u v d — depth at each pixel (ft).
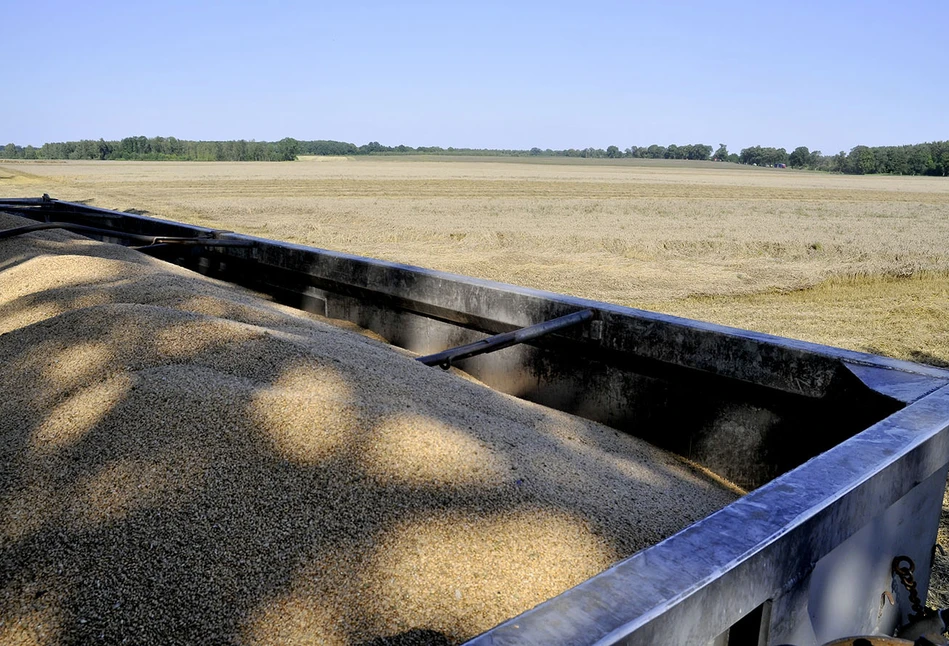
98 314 9.36
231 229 55.31
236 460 5.88
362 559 4.86
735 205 84.89
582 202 85.61
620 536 5.62
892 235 54.29
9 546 5.11
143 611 4.43
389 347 11.55
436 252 45.34
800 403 7.24
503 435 7.25
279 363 8.05
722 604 3.18
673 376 8.65
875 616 5.14
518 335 8.86
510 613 4.52
